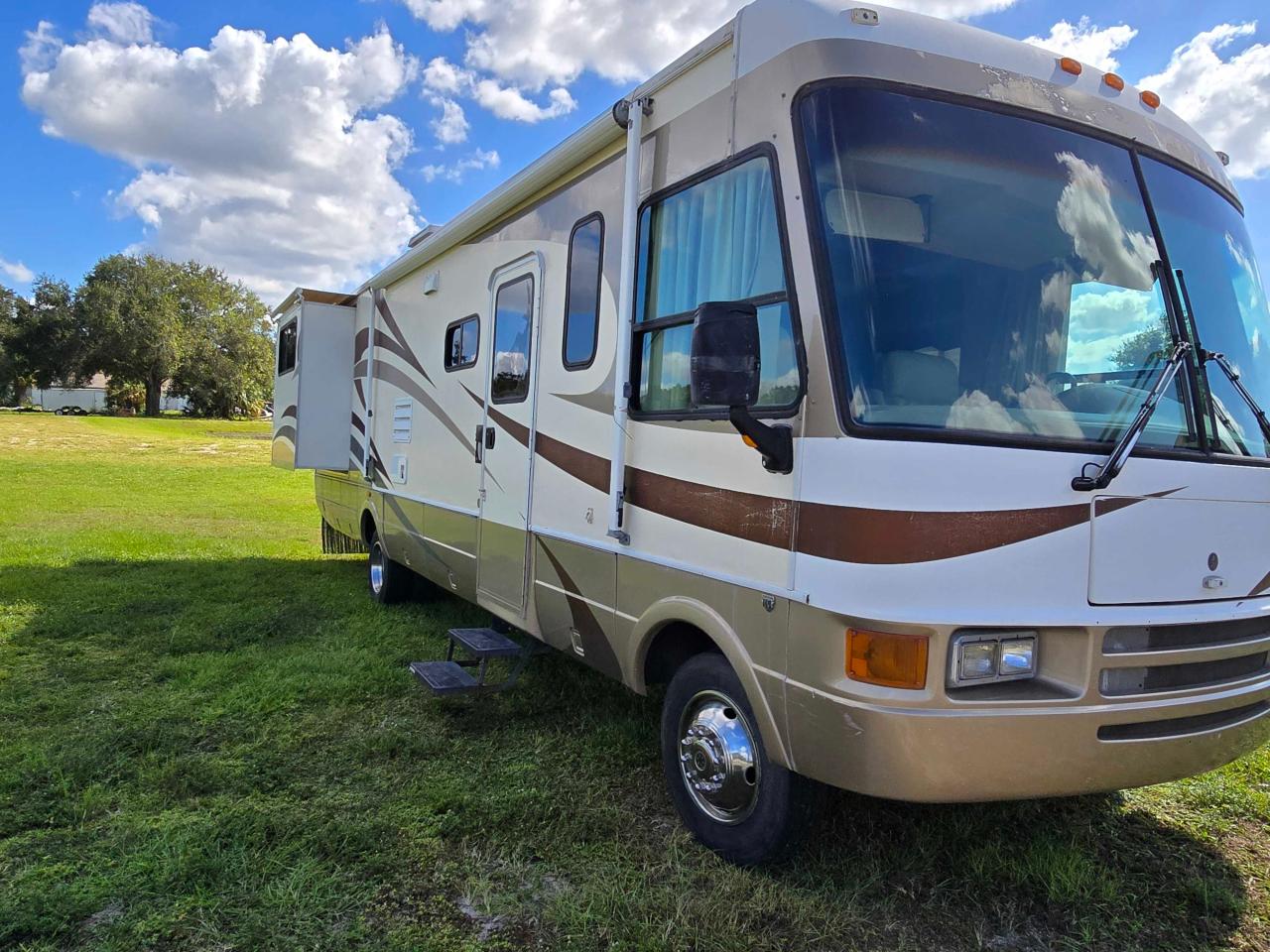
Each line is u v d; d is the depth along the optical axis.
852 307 2.48
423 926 2.64
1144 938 2.67
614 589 3.52
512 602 4.45
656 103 3.37
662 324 3.25
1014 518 2.38
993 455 2.38
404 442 6.17
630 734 4.12
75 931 2.59
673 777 3.24
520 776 3.68
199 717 4.32
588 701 4.59
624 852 3.08
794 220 2.60
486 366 4.79
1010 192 2.73
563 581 3.94
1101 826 3.33
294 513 13.81
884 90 2.63
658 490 3.23
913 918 2.73
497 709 4.48
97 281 62.62
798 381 2.57
